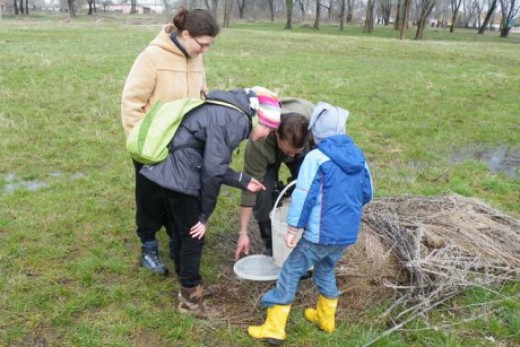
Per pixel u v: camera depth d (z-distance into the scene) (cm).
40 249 415
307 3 7675
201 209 306
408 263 376
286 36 3014
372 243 408
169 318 341
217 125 295
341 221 298
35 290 362
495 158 730
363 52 2186
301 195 295
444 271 378
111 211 492
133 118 336
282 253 336
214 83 1192
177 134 304
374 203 471
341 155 295
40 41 2022
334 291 325
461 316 348
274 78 1298
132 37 2350
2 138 684
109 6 9369
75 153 652
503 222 456
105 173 588
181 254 328
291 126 309
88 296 356
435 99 1102
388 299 361
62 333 325
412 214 451
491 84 1337
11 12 6975
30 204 499
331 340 326
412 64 1781
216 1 5003
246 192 348
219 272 391
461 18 8125
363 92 1156
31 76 1133
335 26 5412
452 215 448
